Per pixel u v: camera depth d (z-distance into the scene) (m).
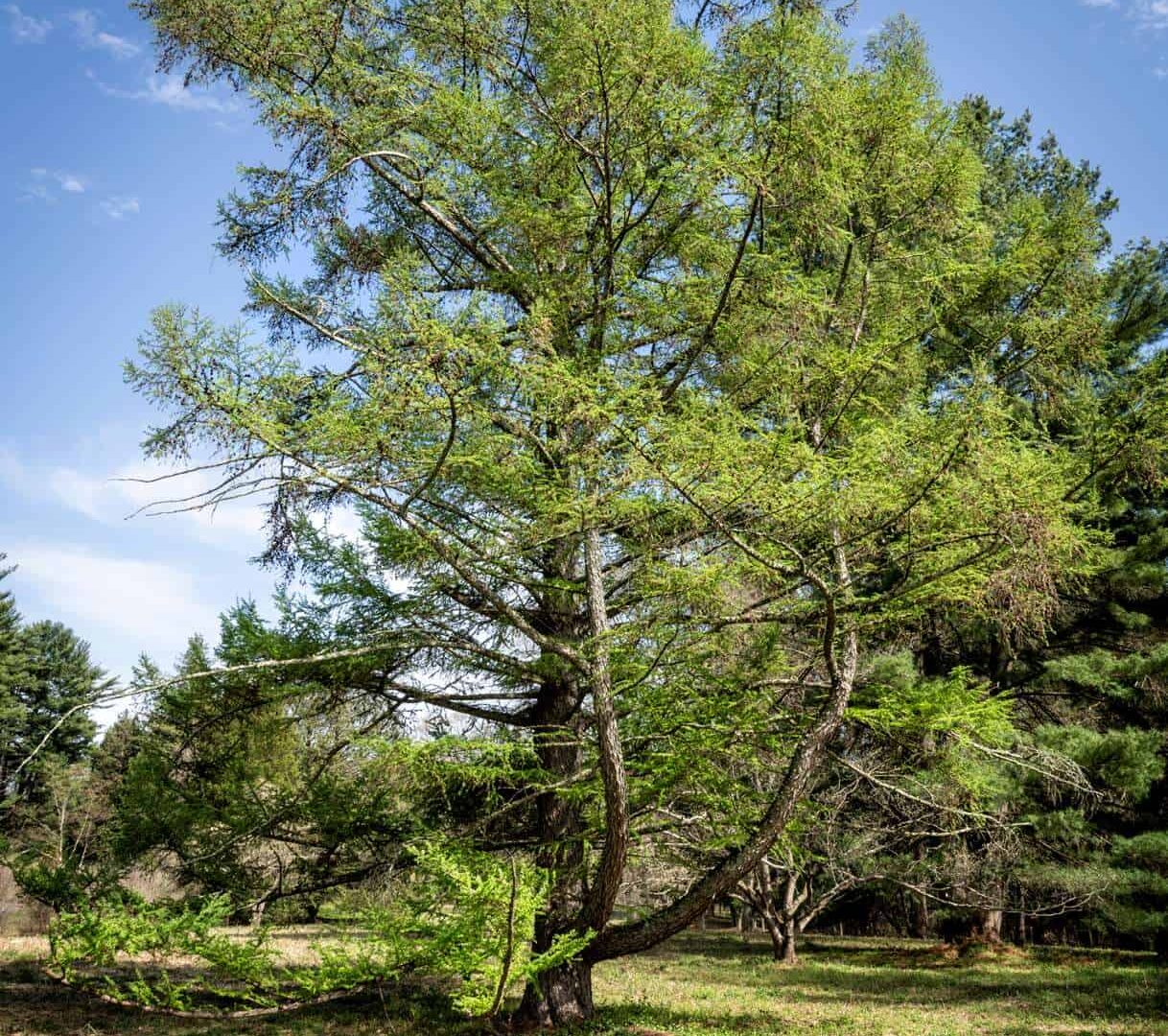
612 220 8.84
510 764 9.02
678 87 7.71
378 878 9.18
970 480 6.53
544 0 8.39
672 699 8.55
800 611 8.34
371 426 6.43
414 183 8.70
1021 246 8.32
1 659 35.94
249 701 9.19
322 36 7.85
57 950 8.14
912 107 8.88
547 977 8.84
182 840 9.21
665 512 7.52
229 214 8.80
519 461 7.47
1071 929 26.20
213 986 7.51
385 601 9.05
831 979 15.46
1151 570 15.48
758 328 8.70
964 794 11.14
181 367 6.13
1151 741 14.11
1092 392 12.90
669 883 15.27
